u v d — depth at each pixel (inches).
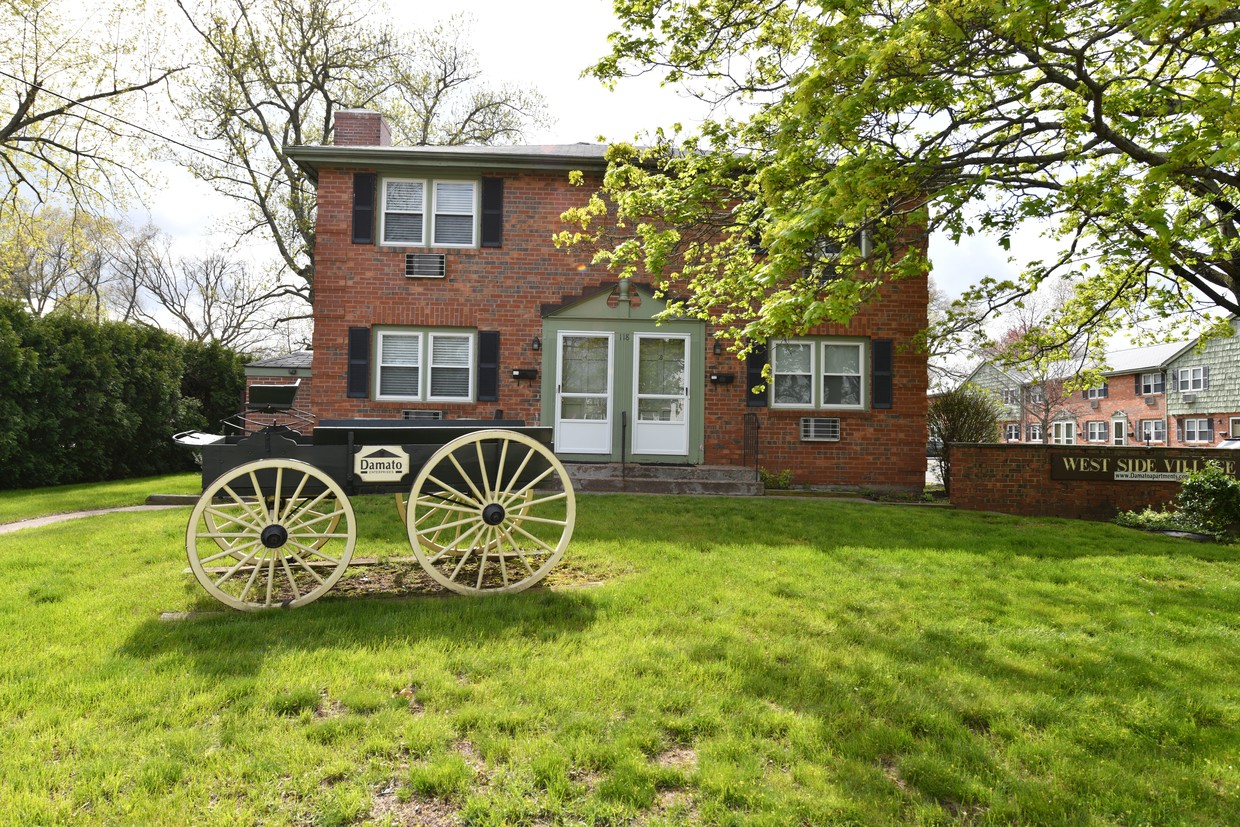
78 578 204.1
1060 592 203.3
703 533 279.9
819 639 159.2
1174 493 403.2
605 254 328.2
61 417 511.2
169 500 389.1
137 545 249.3
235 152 810.2
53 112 655.1
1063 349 429.7
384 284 474.9
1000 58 207.6
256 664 138.9
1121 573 229.1
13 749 105.7
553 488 421.1
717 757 107.2
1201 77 217.6
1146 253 292.5
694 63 321.7
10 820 87.7
